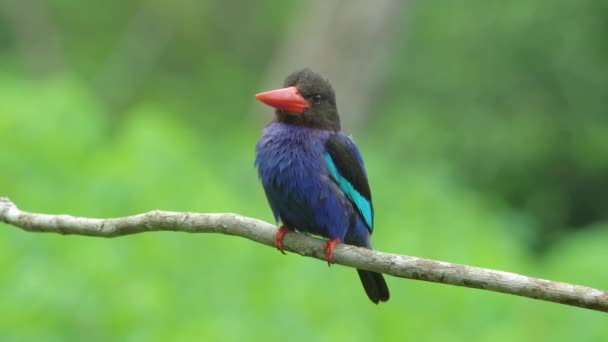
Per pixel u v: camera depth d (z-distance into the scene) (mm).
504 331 12523
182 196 13281
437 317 12828
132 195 13039
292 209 9094
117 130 21297
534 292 7066
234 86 30688
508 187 26125
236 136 19109
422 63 28109
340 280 12805
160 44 31406
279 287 12516
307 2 25531
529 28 26469
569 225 26641
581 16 26188
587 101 26188
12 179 13289
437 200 15320
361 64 21766
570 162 26156
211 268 12586
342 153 9133
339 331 12117
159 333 11750
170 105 28016
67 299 11648
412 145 26016
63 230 8547
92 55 31062
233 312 12258
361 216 9391
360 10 21578
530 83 26562
